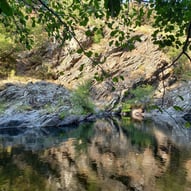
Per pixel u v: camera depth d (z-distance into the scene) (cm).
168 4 647
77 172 2095
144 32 8125
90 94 7162
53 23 773
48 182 1864
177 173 2067
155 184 1841
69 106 5384
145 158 2517
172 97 6881
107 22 773
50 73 7694
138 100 7044
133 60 7900
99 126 4903
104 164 2319
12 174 2022
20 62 7406
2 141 3316
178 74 7375
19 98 5181
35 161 2391
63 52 7869
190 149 2898
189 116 6506
